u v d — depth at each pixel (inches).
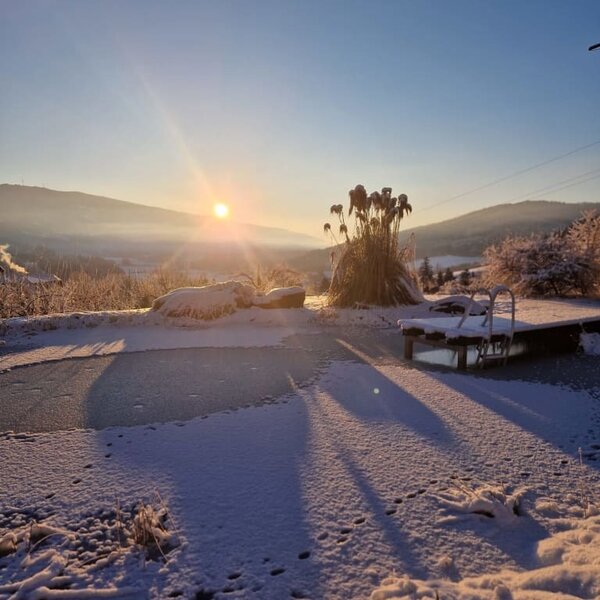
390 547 83.0
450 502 96.3
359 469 112.0
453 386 181.9
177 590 73.4
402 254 427.8
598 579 72.3
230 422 144.3
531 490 102.9
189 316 335.0
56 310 373.7
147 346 262.8
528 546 84.3
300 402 162.6
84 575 77.5
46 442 131.2
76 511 96.6
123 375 201.8
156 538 84.7
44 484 107.6
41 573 76.7
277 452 122.0
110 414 153.4
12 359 233.5
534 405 158.4
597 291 510.3
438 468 112.6
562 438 130.6
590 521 90.1
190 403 163.3
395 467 113.0
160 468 114.3
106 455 122.3
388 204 396.5
